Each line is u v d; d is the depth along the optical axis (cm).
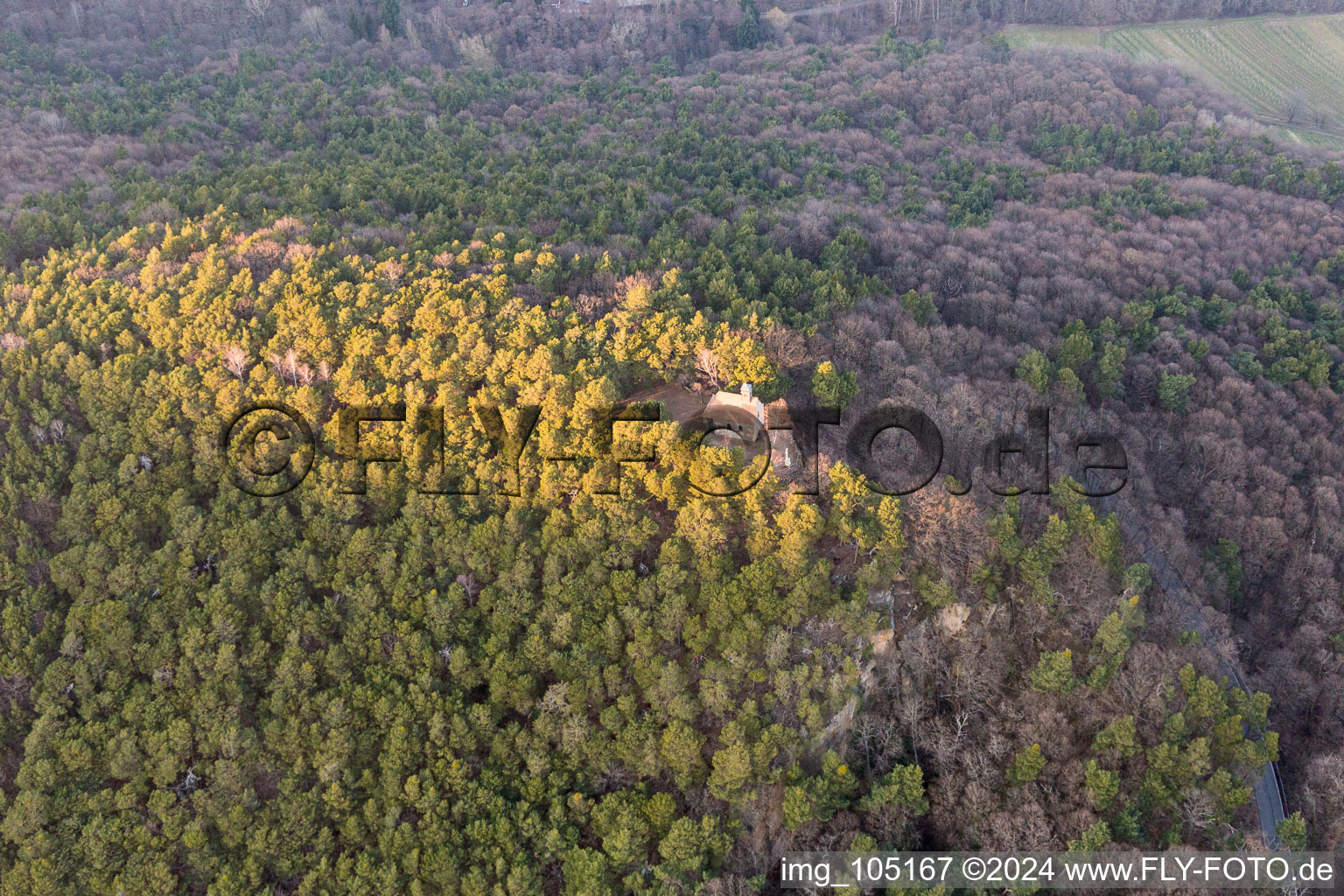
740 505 9856
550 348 11006
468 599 9794
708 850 8744
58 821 8619
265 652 9388
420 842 8612
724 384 11225
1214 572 12631
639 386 11462
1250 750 9425
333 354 11375
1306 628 12262
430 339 11175
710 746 9088
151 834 8638
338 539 10012
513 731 9119
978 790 9388
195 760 8962
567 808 8862
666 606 9356
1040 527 11262
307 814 8719
